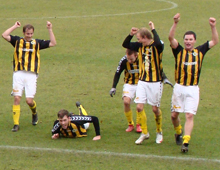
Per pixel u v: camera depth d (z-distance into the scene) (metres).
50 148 20.84
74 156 19.88
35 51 23.94
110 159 19.55
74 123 22.20
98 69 36.94
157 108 21.64
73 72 36.06
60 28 50.03
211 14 55.81
